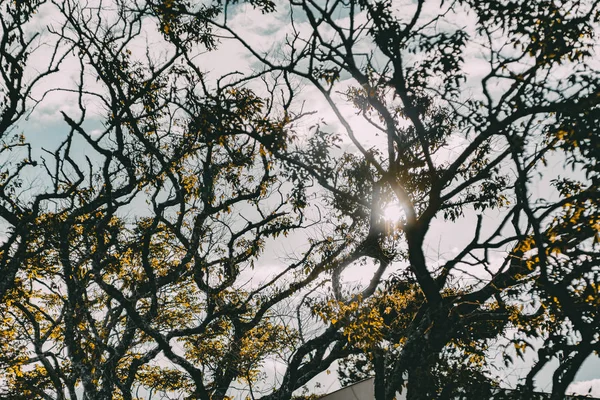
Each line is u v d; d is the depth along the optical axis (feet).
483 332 44.04
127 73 56.85
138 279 63.77
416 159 39.01
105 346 59.41
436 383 37.24
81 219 67.62
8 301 64.23
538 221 33.60
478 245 38.04
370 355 44.55
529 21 32.94
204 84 48.29
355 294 47.57
